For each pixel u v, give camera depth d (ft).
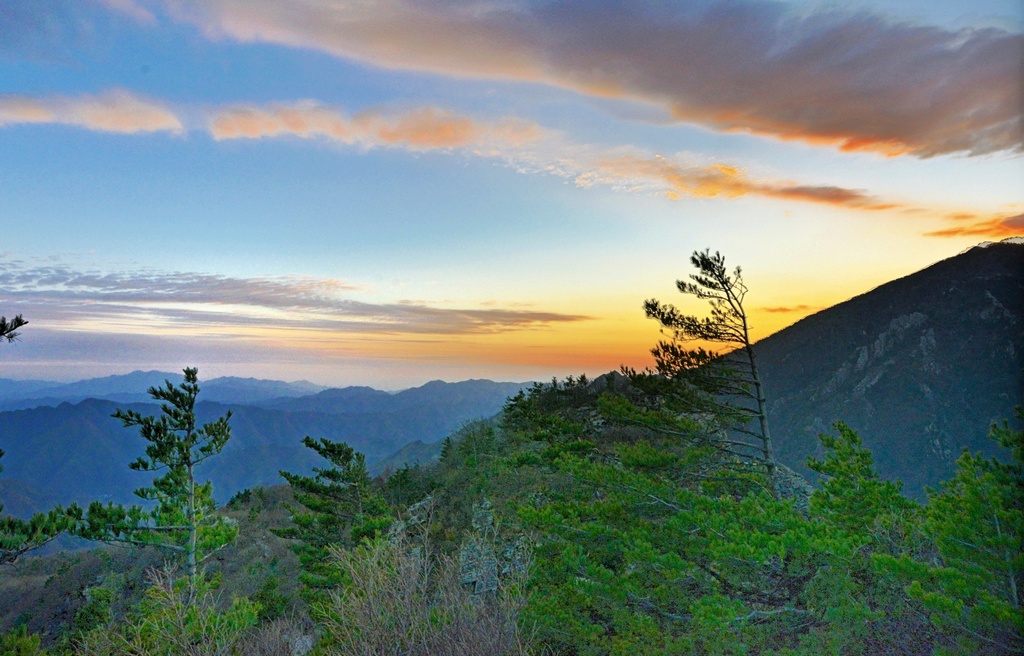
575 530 32.42
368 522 77.87
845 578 23.03
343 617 25.95
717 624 23.08
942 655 18.89
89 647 30.55
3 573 101.35
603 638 27.84
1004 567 19.54
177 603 29.32
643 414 54.39
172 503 59.21
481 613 25.82
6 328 28.35
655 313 54.54
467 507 84.43
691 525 29.71
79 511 51.93
